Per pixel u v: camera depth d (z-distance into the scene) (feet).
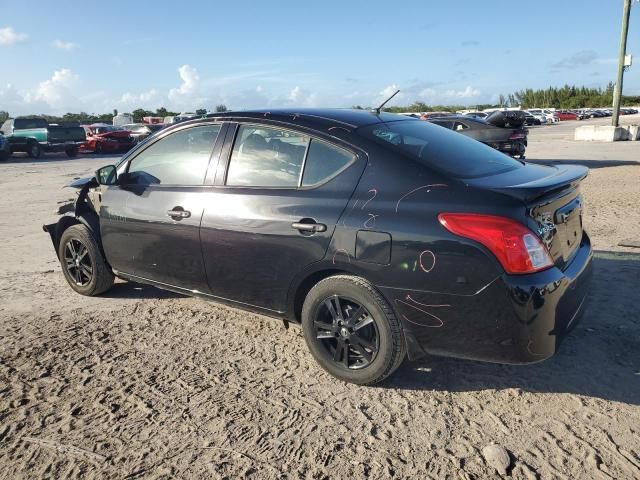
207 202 12.64
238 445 9.21
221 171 12.73
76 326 14.42
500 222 9.11
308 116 12.07
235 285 12.48
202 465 8.72
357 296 10.48
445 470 8.47
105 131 94.84
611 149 65.87
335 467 8.61
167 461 8.84
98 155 89.81
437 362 11.99
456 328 9.69
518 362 9.53
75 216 16.25
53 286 17.93
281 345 13.10
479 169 10.86
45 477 8.51
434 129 13.07
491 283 9.18
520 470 8.41
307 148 11.51
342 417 9.98
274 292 11.82
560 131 121.29
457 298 9.48
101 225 15.34
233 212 12.09
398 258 9.87
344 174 10.90
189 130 13.64
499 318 9.29
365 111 13.17
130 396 10.84
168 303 16.08
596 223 24.06
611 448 8.86
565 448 8.90
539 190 9.33
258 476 8.44
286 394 10.83
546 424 9.59
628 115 230.68
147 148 14.53
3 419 10.10
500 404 10.27
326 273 11.14
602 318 13.69
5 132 85.61
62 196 40.06
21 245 24.34
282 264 11.43
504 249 9.07
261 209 11.64
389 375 10.75
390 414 10.04
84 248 16.31
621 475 8.22
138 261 14.61
